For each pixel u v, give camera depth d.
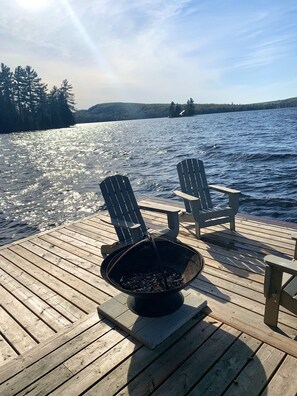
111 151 18.81
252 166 10.88
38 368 1.71
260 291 2.43
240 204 6.85
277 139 18.64
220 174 9.96
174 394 1.50
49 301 2.49
